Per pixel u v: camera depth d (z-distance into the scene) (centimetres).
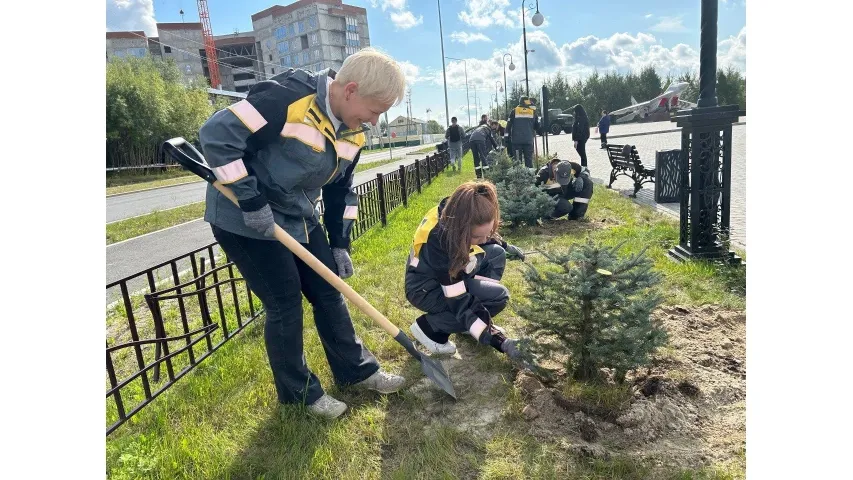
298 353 258
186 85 4003
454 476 217
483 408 267
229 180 210
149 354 369
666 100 4784
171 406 282
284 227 241
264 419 263
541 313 273
